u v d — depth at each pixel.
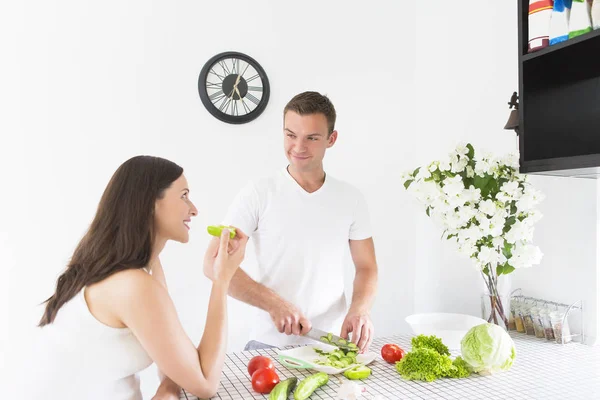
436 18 2.49
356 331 1.48
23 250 2.06
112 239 1.12
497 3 2.00
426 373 1.22
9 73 2.06
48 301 1.17
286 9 2.51
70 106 2.14
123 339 1.11
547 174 1.46
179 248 2.29
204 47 2.36
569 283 1.67
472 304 2.17
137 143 2.24
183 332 1.11
